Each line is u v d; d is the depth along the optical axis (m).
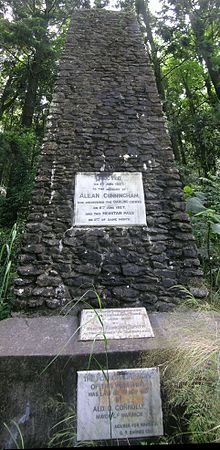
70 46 4.84
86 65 4.65
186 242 3.41
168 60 12.62
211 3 9.51
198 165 9.84
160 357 2.26
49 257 3.20
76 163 3.79
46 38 9.41
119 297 3.04
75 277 3.11
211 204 4.57
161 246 3.36
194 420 1.99
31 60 10.38
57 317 2.84
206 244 4.41
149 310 2.98
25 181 8.30
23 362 2.20
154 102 4.39
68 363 2.22
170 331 2.52
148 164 3.88
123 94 4.43
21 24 8.34
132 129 4.13
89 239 3.32
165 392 2.18
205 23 9.61
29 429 2.06
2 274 4.34
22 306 2.92
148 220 3.51
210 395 2.00
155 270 3.22
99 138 4.02
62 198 3.55
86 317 2.73
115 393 2.16
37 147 9.02
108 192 3.62
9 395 2.13
